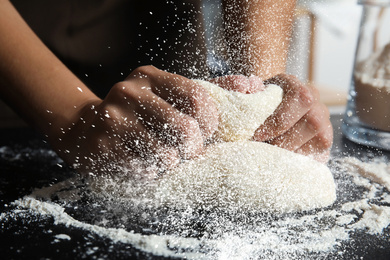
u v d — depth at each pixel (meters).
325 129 0.51
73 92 0.50
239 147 0.48
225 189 0.45
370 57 0.62
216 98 0.49
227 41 0.65
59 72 0.51
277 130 0.49
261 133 0.49
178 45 0.70
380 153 0.61
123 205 0.46
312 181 0.47
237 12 0.64
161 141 0.44
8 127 0.71
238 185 0.45
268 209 0.45
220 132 0.49
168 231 0.42
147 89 0.45
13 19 0.53
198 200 0.46
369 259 0.39
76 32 0.69
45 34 0.69
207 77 0.65
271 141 0.50
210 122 0.45
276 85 0.51
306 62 1.10
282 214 0.45
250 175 0.46
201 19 0.70
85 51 0.70
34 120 0.50
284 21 0.64
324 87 1.00
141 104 0.44
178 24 0.70
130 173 0.46
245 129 0.49
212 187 0.46
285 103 0.49
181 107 0.44
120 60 0.71
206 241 0.40
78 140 0.47
